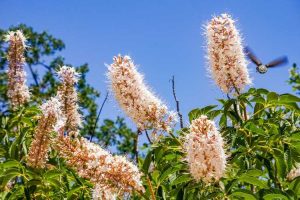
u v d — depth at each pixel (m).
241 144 1.14
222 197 0.99
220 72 1.25
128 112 1.19
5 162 1.13
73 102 1.39
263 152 1.16
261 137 1.14
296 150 1.12
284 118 1.27
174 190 1.05
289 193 1.05
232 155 1.13
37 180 1.13
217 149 0.98
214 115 1.20
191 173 1.00
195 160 0.98
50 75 5.33
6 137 1.35
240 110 1.23
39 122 1.21
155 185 1.07
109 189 1.00
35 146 1.19
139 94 1.19
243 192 0.98
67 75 1.42
